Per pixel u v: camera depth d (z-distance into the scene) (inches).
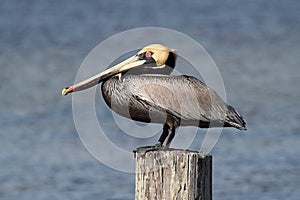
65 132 735.7
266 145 692.1
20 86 979.3
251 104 877.8
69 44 1389.0
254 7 1989.4
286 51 1266.0
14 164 642.2
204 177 264.7
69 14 1849.2
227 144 693.3
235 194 565.9
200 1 2144.4
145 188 266.7
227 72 1081.4
